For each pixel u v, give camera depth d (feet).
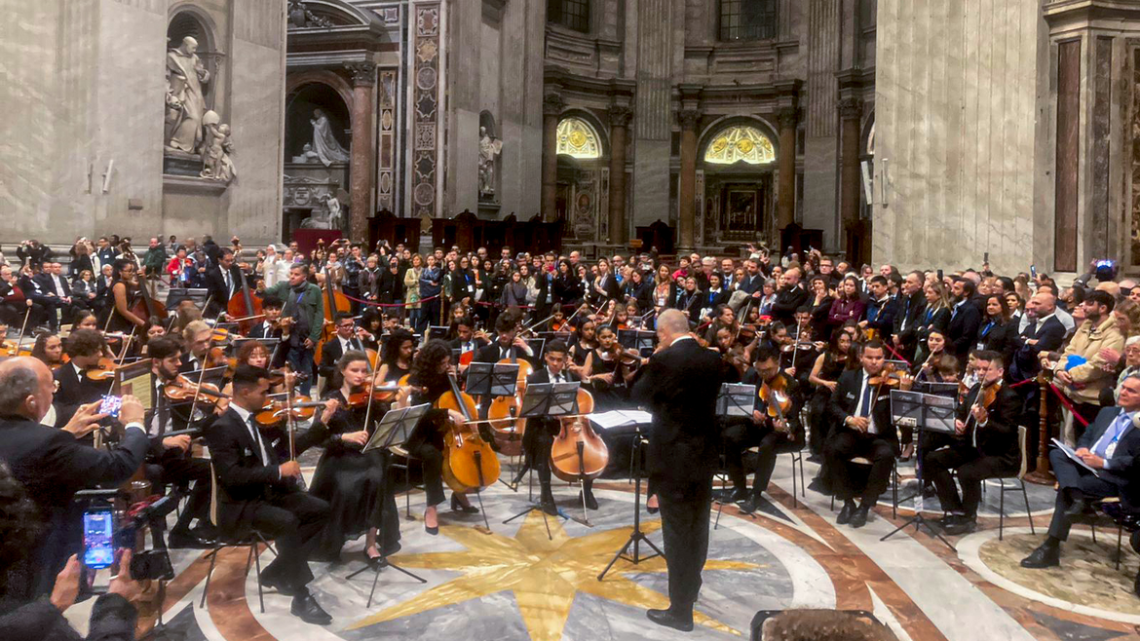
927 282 34.86
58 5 55.47
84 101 55.88
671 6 117.70
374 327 42.96
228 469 18.49
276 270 59.98
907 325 37.01
